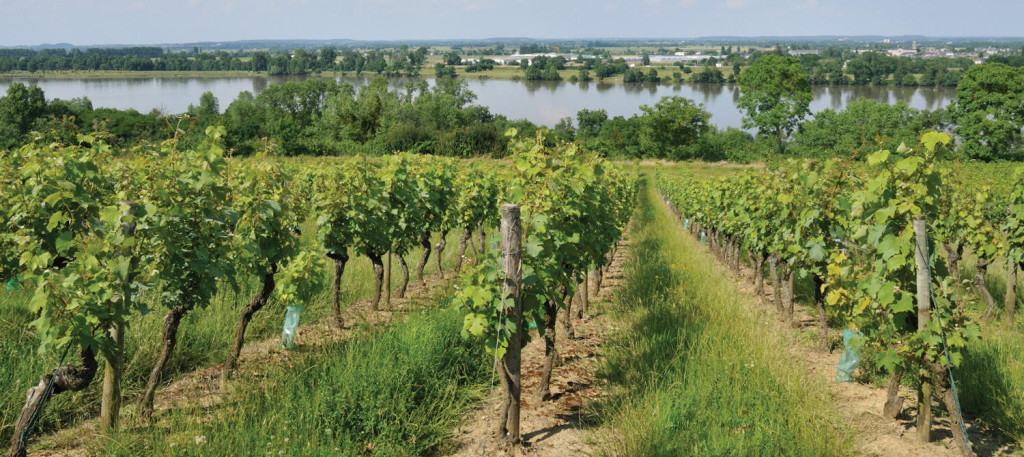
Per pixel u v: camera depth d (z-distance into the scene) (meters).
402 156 10.79
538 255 5.70
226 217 5.97
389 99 88.56
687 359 6.82
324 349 7.10
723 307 9.06
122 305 4.86
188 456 4.75
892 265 5.24
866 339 5.88
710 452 4.94
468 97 105.25
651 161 68.31
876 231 5.53
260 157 7.51
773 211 9.85
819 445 5.04
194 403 5.96
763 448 5.02
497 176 14.27
